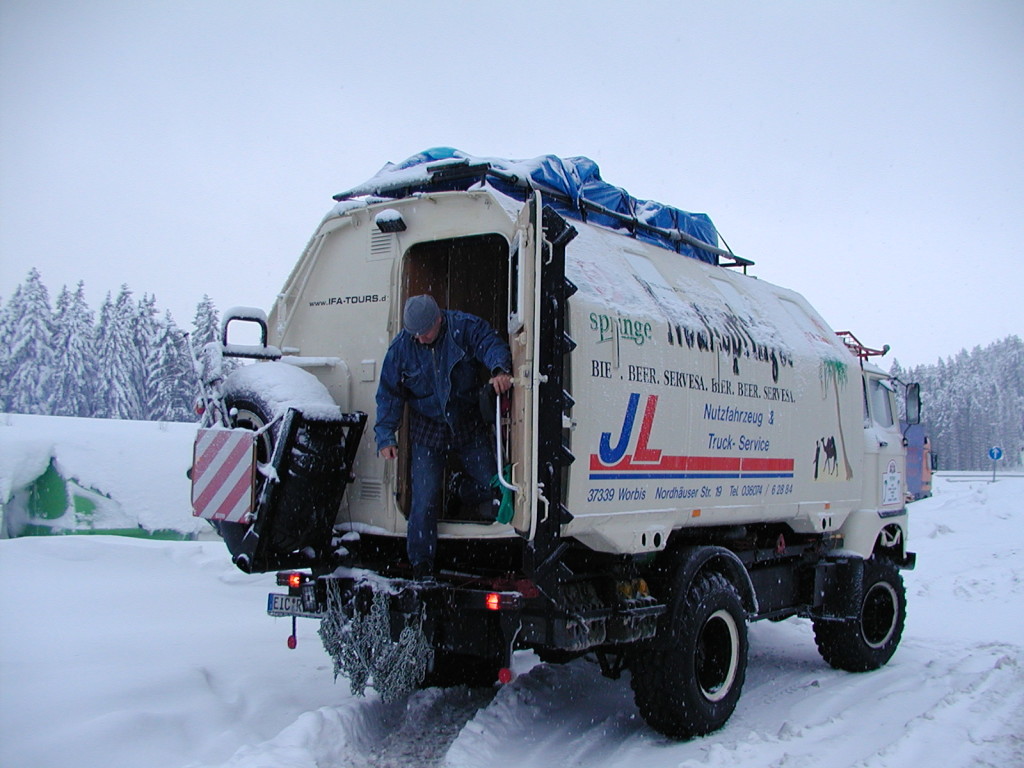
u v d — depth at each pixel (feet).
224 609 23.75
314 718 14.37
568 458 13.20
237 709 15.66
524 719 16.43
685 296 18.15
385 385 14.70
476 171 15.42
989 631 26.68
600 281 15.47
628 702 18.39
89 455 38.99
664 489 15.81
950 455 279.08
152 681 16.19
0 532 34.53
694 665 15.76
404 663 13.74
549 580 13.19
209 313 143.74
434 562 15.43
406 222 16.08
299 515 14.34
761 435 18.95
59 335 152.66
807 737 15.61
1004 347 385.29
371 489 15.83
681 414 16.35
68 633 19.77
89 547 28.55
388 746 14.71
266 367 15.39
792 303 23.36
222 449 14.33
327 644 14.67
